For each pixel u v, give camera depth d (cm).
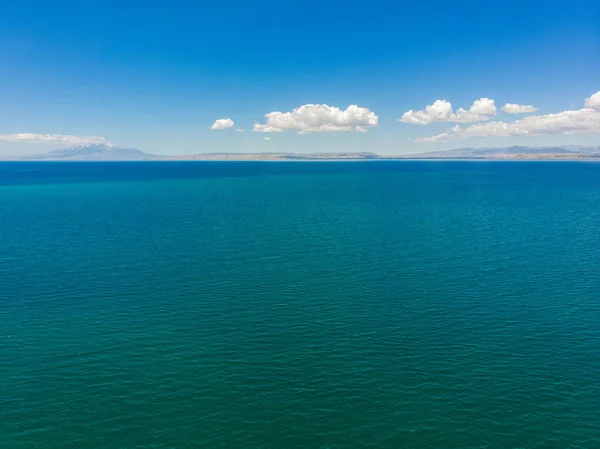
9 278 5231
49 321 4072
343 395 3009
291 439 2628
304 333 3866
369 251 6594
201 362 3400
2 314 4209
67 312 4272
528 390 3069
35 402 2931
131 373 3256
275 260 6084
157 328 3950
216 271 5569
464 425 2739
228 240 7306
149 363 3384
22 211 10438
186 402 2939
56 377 3198
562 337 3800
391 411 2858
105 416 2808
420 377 3212
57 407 2888
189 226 8544
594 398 2989
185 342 3700
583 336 3819
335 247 6838
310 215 10031
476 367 3341
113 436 2647
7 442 2591
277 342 3706
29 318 4131
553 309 4378
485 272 5531
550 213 10250
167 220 9238
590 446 2581
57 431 2683
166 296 4700
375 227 8525
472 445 2588
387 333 3866
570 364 3384
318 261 6034
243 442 2605
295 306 4441
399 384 3128
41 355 3484
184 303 4509
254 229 8281
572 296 4716
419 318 4169
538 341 3731
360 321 4100
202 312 4291
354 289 4931
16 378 3181
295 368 3322
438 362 3406
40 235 7581
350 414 2831
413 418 2797
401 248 6781
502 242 7188
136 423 2752
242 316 4206
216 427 2720
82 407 2888
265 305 4469
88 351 3550
